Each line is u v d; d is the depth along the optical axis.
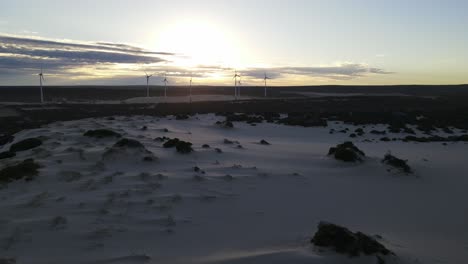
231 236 11.55
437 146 36.44
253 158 25.19
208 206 14.32
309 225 13.05
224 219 13.16
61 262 9.04
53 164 17.95
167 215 12.84
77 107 88.88
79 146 22.50
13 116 69.25
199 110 75.50
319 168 23.62
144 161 20.06
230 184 17.48
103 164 18.77
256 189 17.23
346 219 14.34
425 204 17.45
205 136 37.75
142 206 13.41
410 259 10.23
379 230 13.28
